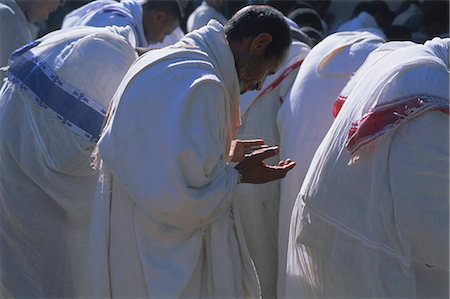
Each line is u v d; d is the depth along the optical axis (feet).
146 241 19.03
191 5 43.09
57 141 22.31
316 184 20.49
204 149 18.25
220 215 19.20
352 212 19.92
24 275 22.97
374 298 19.66
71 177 22.57
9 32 28.71
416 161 19.27
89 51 22.35
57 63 22.45
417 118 19.31
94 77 22.26
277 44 19.63
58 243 22.82
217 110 18.61
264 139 25.93
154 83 18.75
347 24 37.83
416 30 42.37
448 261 19.65
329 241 20.29
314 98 24.26
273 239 25.63
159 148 18.39
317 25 35.27
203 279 19.38
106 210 19.34
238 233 19.62
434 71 19.66
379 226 19.61
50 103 22.31
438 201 19.39
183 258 18.95
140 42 28.32
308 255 20.97
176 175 18.15
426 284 19.90
